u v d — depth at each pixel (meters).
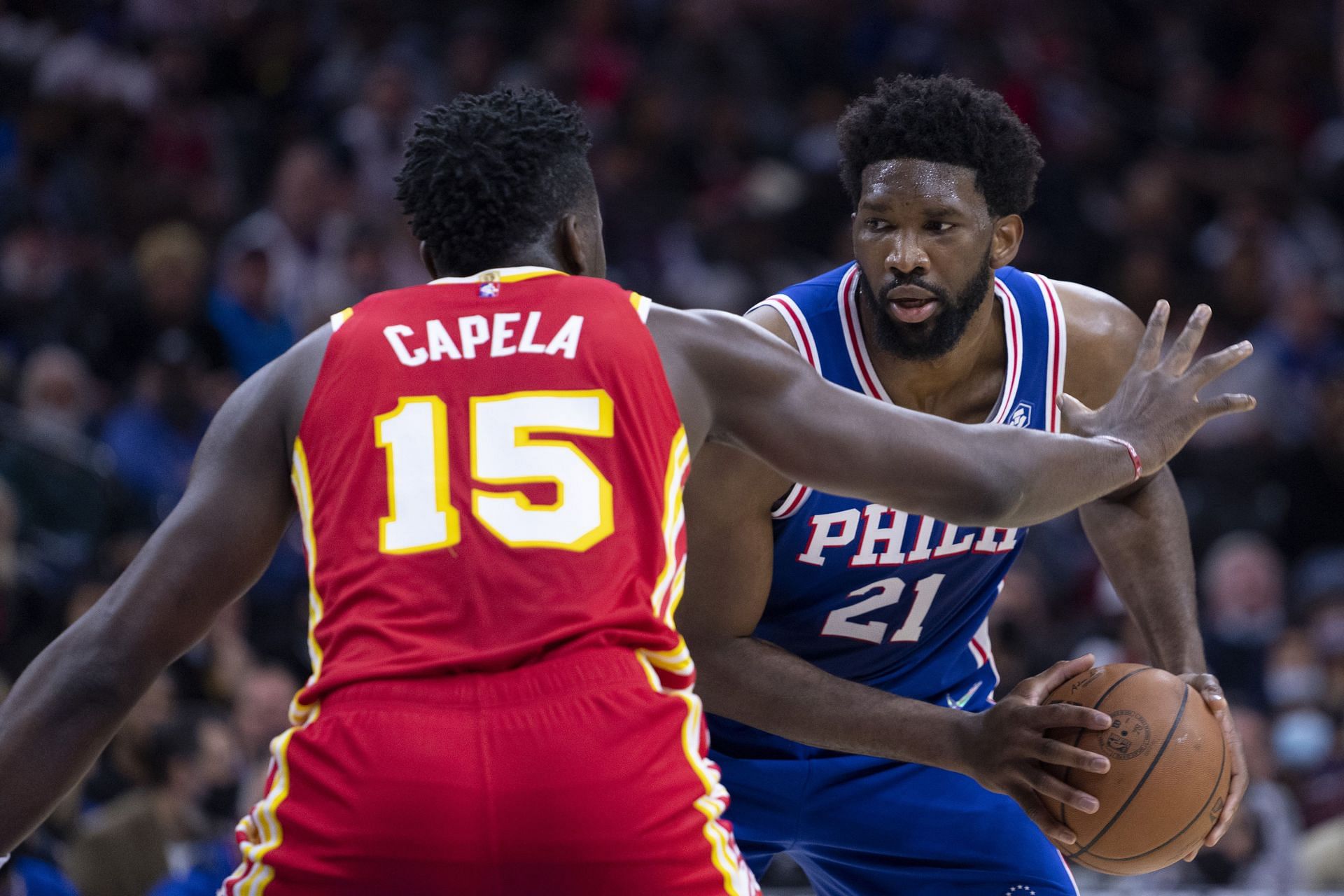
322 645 4.78
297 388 5.03
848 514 6.65
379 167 21.62
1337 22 28.06
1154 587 7.05
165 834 10.22
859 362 6.66
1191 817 5.82
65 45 23.42
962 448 5.14
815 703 6.30
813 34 25.89
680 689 4.88
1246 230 21.89
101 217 20.83
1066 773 5.80
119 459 16.22
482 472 4.77
